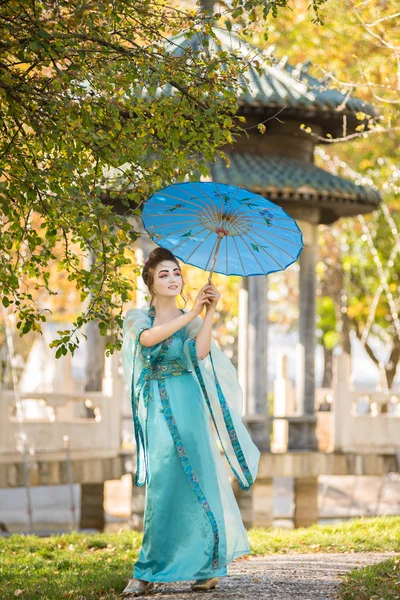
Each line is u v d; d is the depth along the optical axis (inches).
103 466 617.3
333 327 1119.6
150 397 264.7
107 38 278.5
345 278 1070.4
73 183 303.3
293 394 754.2
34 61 279.4
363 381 1299.2
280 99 587.2
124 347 271.1
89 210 276.7
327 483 1003.3
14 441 569.9
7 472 564.1
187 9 301.0
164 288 269.7
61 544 438.6
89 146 278.1
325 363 1142.3
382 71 693.3
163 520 257.6
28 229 292.0
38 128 273.3
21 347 955.3
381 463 677.3
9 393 571.2
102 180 296.8
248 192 255.0
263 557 367.9
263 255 269.0
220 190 255.6
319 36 854.5
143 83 281.4
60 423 595.2
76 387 796.6
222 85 291.1
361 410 1238.9
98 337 657.0
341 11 630.5
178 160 292.2
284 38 902.4
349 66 851.4
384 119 507.2
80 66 277.1
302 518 684.1
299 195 590.9
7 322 703.1
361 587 273.6
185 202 262.1
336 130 647.8
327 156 922.7
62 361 726.5
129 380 270.8
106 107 282.5
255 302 629.3
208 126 289.7
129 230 289.3
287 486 1067.9
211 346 273.7
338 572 313.9
